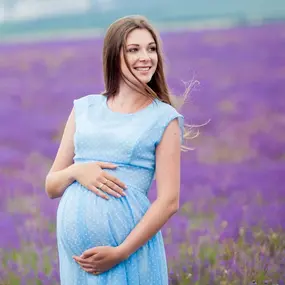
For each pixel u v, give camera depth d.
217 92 21.23
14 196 14.07
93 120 6.03
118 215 5.75
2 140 18.48
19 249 10.20
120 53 5.99
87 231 5.77
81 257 5.72
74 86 23.22
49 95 22.45
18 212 12.69
